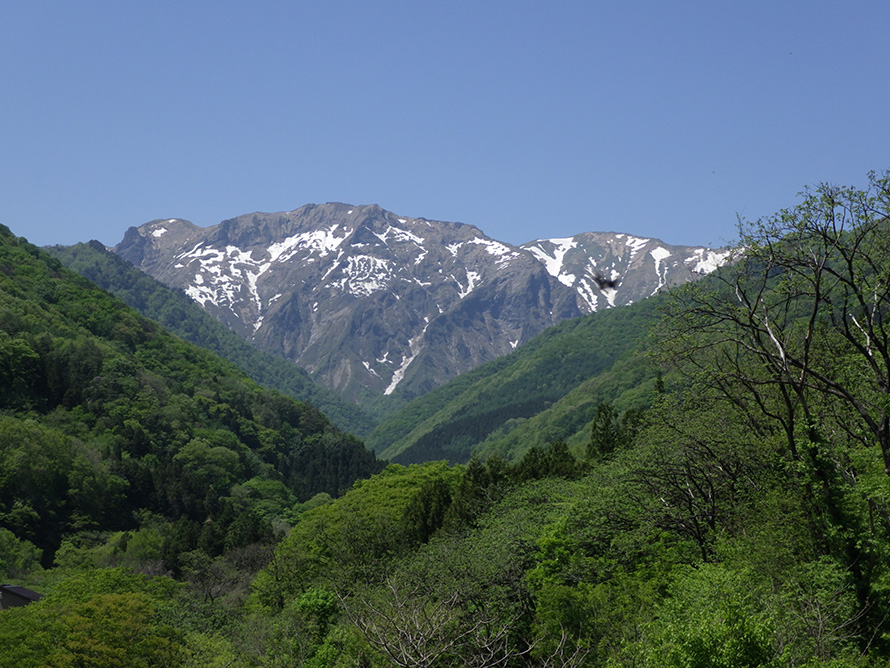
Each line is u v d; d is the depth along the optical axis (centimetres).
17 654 4622
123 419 17262
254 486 16738
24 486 12644
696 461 3862
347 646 3875
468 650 3050
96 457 14625
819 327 3781
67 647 4888
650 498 4050
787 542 2925
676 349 3656
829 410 3569
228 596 8062
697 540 3712
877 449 2906
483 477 7331
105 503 13662
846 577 2705
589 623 3381
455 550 4631
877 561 2792
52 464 13238
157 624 5447
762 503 3191
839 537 2822
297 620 5000
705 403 3938
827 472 2980
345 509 7669
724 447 3772
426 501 7294
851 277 3078
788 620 2280
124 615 5225
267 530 11106
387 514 7475
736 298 3550
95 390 17725
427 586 4097
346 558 6600
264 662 4703
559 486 5728
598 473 5056
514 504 5609
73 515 12825
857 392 3406
